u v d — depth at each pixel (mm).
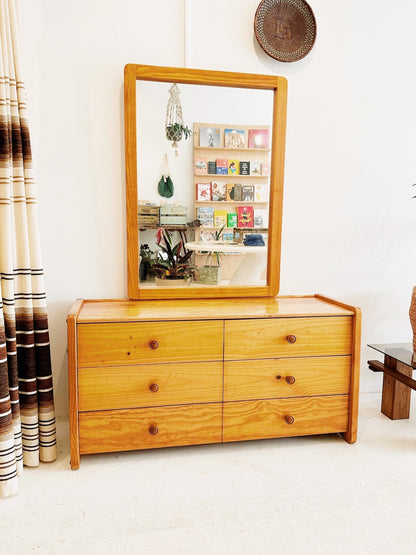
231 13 1970
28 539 1296
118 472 1649
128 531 1334
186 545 1281
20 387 1656
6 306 1551
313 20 2027
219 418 1761
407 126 2242
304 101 2096
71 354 1589
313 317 1791
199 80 1902
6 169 1519
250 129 1996
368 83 2162
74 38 1845
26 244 1619
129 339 1646
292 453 1808
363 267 2297
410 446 1875
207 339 1707
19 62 1561
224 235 2029
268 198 2049
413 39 2186
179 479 1606
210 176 1981
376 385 2395
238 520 1389
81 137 1899
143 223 1946
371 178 2236
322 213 2201
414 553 1262
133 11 1882
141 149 1899
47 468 1674
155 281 1990
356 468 1694
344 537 1321
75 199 1928
